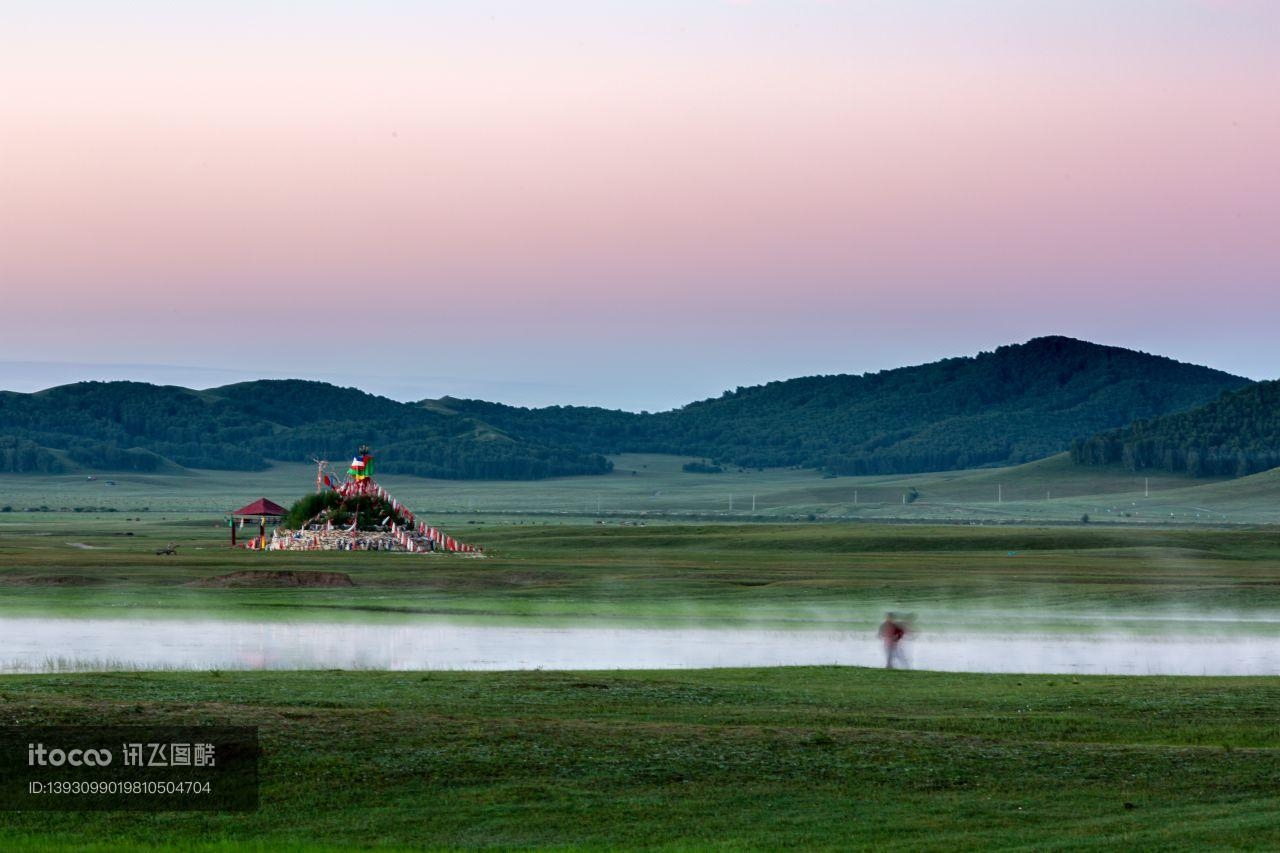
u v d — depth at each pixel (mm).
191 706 51875
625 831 40062
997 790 44562
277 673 64750
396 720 50344
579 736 48875
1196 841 38781
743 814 41719
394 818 41000
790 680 65750
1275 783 45344
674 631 97375
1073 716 56406
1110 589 133750
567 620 104500
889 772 46031
